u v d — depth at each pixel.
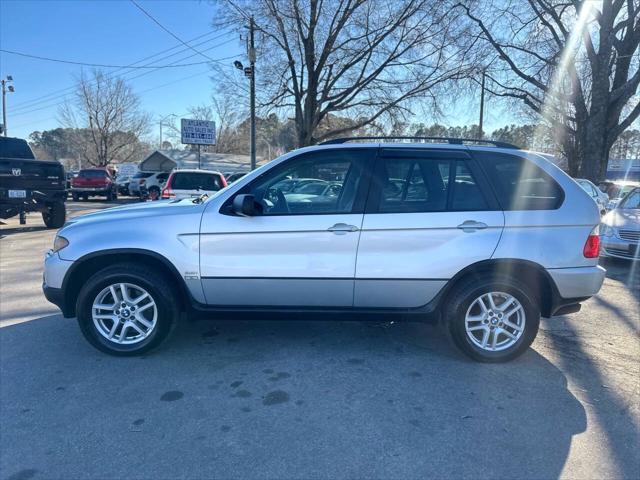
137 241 3.86
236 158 51.69
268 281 3.89
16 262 8.37
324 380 3.65
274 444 2.83
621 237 8.38
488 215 3.85
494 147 4.04
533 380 3.71
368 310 3.99
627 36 22.20
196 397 3.37
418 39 24.27
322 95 26.56
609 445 2.86
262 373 3.76
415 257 3.85
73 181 29.11
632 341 4.62
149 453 2.73
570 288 3.88
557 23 20.92
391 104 25.62
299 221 3.84
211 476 2.54
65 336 4.52
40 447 2.78
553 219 3.86
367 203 3.88
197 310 4.00
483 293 3.87
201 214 3.91
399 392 3.48
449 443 2.86
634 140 58.84
